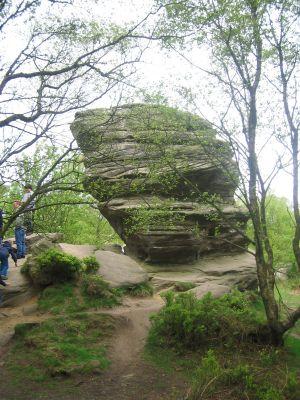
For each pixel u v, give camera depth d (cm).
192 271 1552
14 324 1115
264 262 1067
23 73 857
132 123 1195
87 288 1229
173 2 941
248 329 1049
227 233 1658
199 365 957
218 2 995
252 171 1045
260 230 1055
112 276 1330
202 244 1592
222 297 1196
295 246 1039
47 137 853
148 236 1509
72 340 1014
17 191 1294
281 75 1033
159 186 1491
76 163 965
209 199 1227
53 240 1623
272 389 770
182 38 987
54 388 846
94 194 988
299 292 2073
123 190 1045
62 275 1265
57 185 938
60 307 1171
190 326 1035
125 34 931
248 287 1559
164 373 930
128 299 1280
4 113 825
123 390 849
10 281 1289
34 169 940
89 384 870
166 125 1118
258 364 950
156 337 1070
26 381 869
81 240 2462
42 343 983
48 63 934
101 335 1056
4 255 1287
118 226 1638
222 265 1602
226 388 819
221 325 1052
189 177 1527
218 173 1573
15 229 1580
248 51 1030
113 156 1092
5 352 988
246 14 1004
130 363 975
